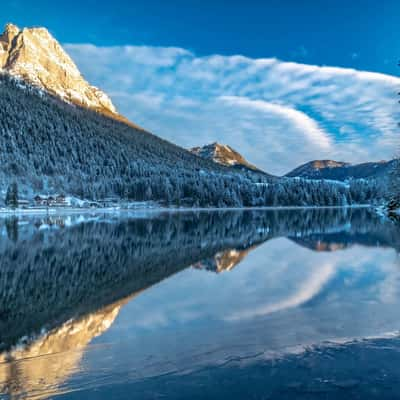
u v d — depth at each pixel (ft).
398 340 23.43
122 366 20.45
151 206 398.42
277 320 28.55
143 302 35.29
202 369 19.81
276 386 17.85
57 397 17.37
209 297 37.01
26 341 25.18
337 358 20.72
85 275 48.75
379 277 44.50
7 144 457.27
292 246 77.05
